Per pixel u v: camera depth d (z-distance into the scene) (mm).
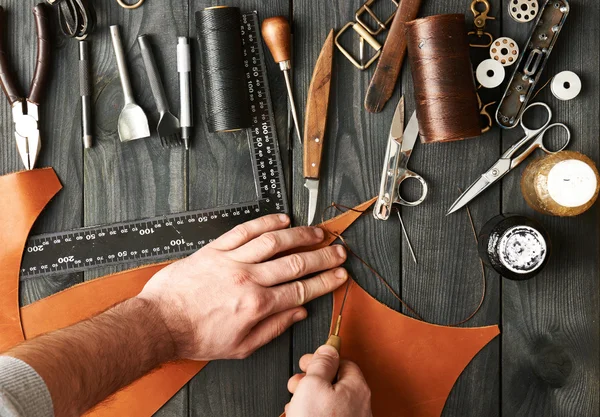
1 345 1116
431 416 1119
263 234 1063
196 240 1130
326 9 1127
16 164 1140
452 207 1114
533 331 1133
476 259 1130
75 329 847
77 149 1137
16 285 1120
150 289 1027
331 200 1130
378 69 1097
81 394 761
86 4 1088
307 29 1130
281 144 1133
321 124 1100
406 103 1122
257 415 1129
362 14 1127
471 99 1005
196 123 1134
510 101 1086
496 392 1130
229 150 1136
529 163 1115
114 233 1131
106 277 1122
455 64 987
